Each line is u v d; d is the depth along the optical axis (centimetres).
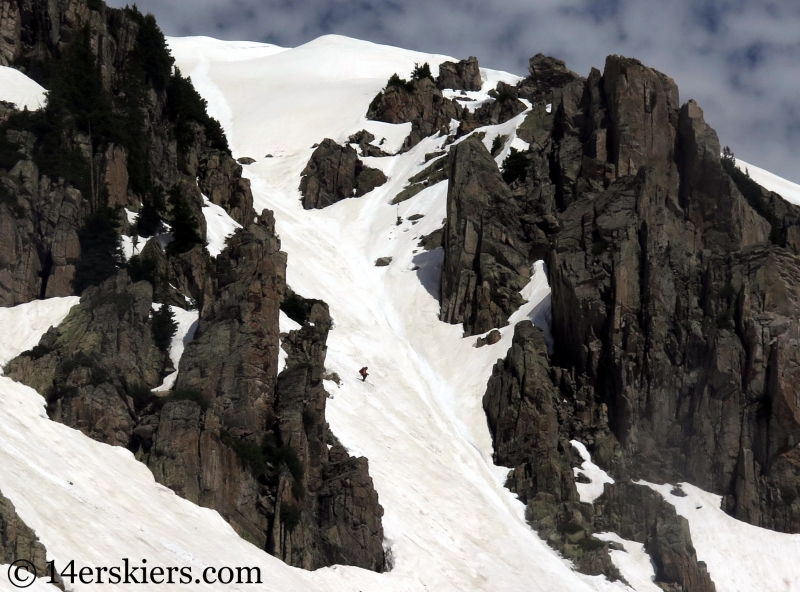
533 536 9900
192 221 11294
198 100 14188
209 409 8762
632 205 12081
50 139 11012
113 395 8706
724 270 11444
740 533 10206
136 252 10800
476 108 18812
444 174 15800
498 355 11812
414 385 11819
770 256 11312
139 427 8619
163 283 10394
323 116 19550
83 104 11869
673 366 11050
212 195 13300
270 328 9450
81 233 10350
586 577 9488
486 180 13325
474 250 12888
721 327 11069
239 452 8725
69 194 10556
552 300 11856
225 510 8456
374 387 11456
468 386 11625
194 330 9838
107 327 9344
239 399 9106
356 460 9250
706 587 9588
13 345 9381
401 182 16300
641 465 10719
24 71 12519
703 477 10612
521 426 10775
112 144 11450
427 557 9144
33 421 8294
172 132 13175
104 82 12744
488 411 11200
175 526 7969
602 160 13362
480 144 13688
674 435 10844
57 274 10088
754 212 12800
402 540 9188
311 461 9212
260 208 15338
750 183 13562
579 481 10462
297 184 16862
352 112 19462
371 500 9062
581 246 11975
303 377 9444
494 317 12369
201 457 8525
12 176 10450
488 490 10381
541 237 12962
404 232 14825
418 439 10838
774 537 10188
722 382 10794
